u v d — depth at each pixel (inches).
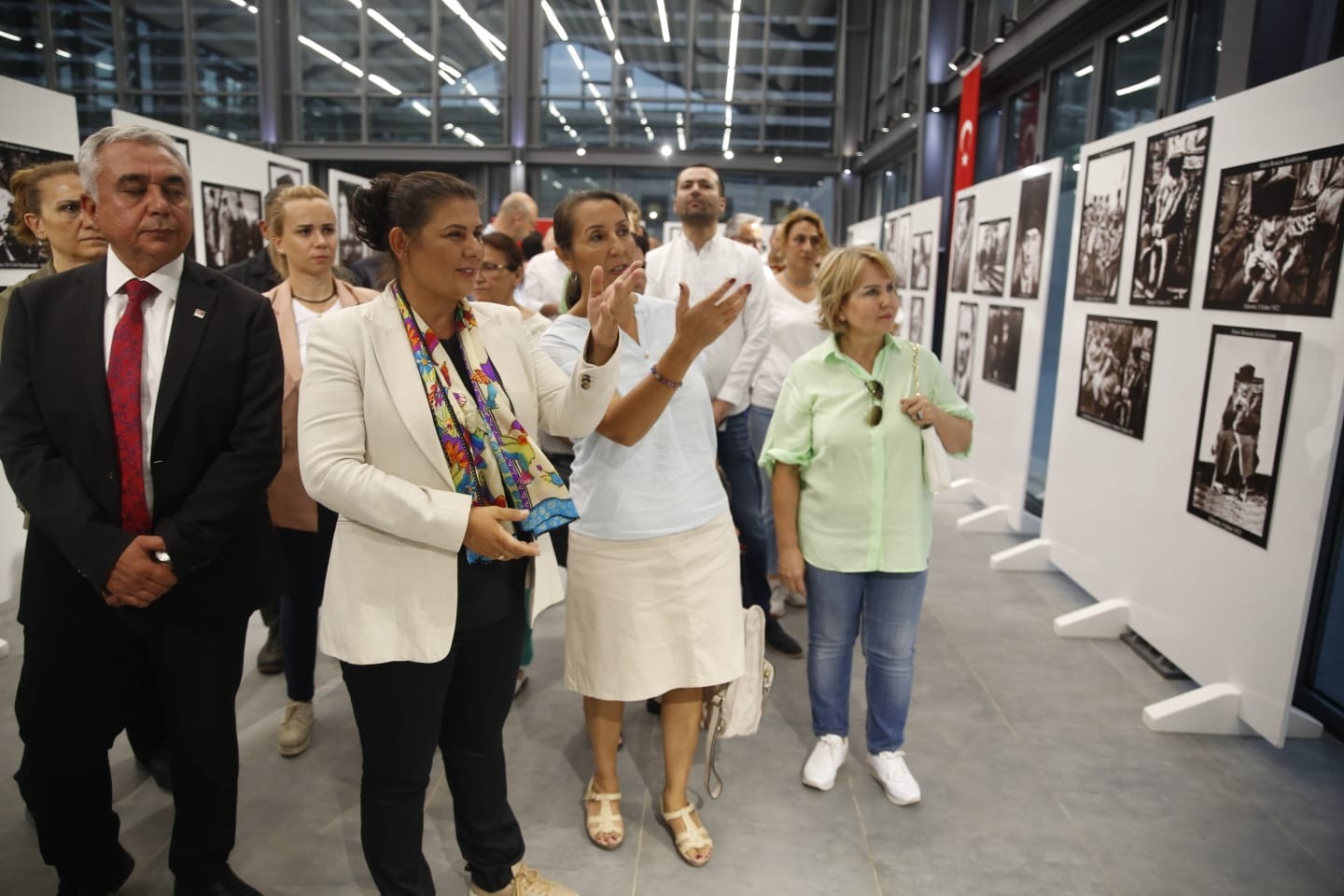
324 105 536.7
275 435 67.7
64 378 63.2
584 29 525.3
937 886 79.6
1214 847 85.2
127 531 63.6
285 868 81.0
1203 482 111.7
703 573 78.5
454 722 66.7
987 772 98.7
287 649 99.5
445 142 541.3
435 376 58.7
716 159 534.3
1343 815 90.7
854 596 91.7
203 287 66.8
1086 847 85.3
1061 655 129.8
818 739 99.7
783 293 150.3
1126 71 205.3
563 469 103.8
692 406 78.8
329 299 102.4
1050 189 166.1
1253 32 123.9
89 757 69.7
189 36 520.1
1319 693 110.5
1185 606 116.4
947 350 228.1
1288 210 94.8
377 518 55.9
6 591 141.2
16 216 95.3
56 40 516.4
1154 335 123.3
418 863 65.3
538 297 197.3
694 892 78.6
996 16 280.7
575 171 556.1
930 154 337.7
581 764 100.1
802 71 526.6
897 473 87.5
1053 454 161.8
